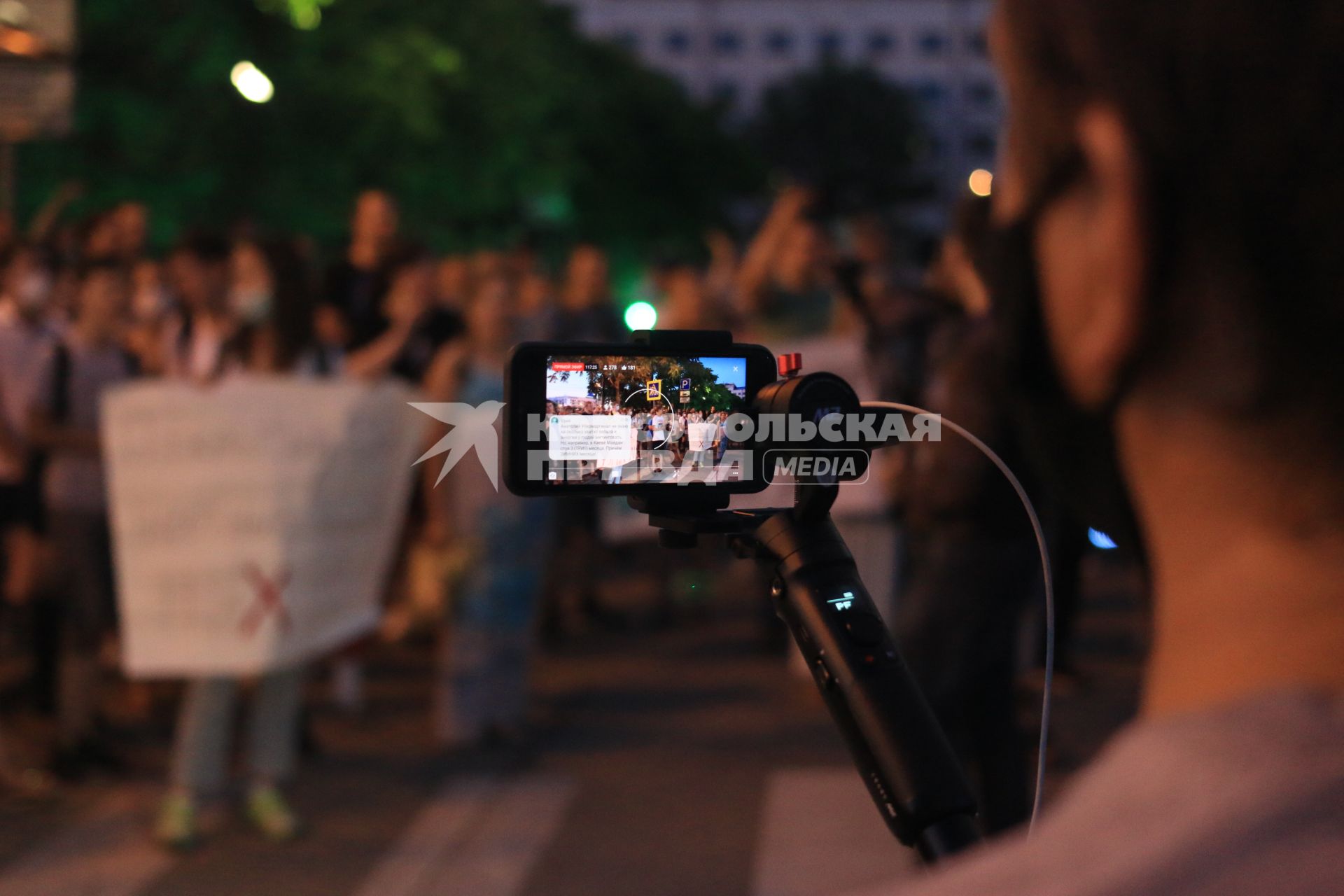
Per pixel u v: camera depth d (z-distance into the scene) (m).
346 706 6.15
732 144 51.78
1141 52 0.41
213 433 4.43
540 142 24.81
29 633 5.85
